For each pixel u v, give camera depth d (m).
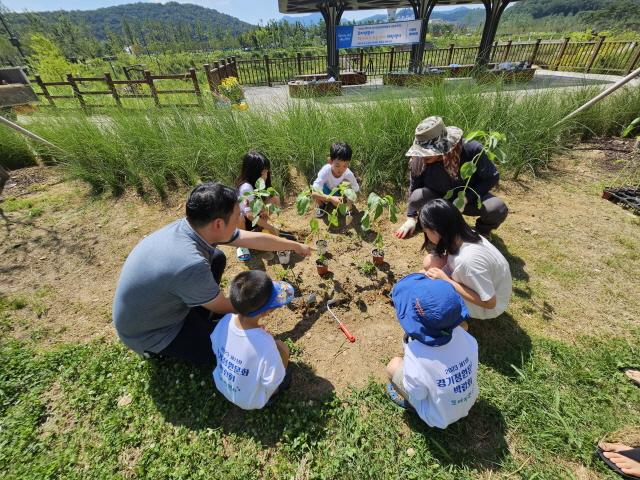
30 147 5.29
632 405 1.90
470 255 1.96
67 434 1.91
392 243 3.35
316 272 3.01
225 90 7.81
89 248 3.53
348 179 3.68
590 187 4.06
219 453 1.78
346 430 1.86
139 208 4.19
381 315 2.58
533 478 1.62
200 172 4.62
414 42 10.86
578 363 2.12
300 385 2.12
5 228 3.83
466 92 4.64
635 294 2.63
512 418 1.87
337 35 11.21
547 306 2.56
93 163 4.55
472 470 1.67
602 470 1.64
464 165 2.44
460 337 1.69
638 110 5.13
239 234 2.32
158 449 1.80
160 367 2.22
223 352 1.78
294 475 1.68
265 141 4.45
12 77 7.16
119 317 1.87
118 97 7.45
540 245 3.17
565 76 9.62
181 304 1.93
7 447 1.83
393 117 4.34
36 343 2.50
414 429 1.85
